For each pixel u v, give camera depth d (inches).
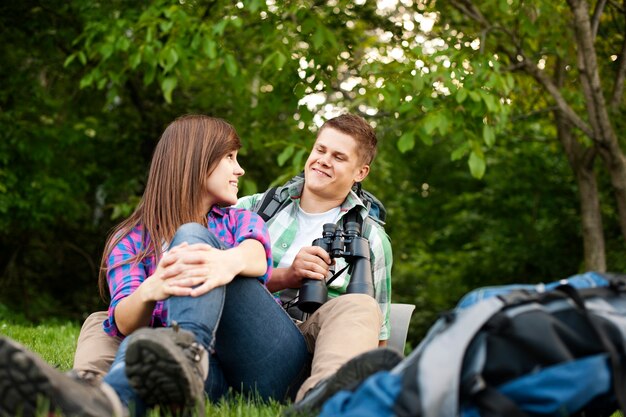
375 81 290.0
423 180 645.3
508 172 509.0
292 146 295.1
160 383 80.3
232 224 109.2
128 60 333.7
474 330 72.2
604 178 471.2
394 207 568.7
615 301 78.3
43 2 430.6
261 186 485.4
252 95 398.9
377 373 78.5
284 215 130.2
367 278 115.3
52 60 451.5
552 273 522.9
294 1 300.4
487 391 71.1
